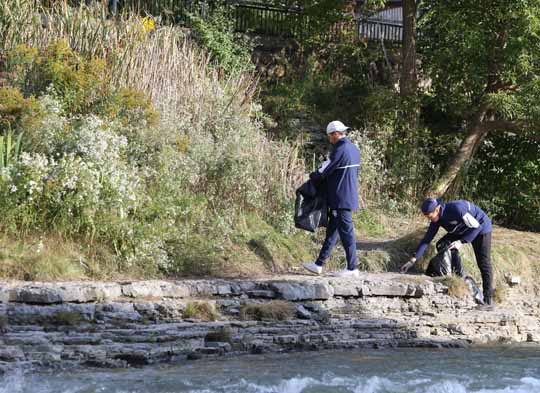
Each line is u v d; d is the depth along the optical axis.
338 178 23.55
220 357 18.67
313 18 40.38
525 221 37.03
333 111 37.91
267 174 29.56
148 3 39.66
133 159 26.12
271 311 20.53
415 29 38.34
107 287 19.28
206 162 28.00
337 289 22.27
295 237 27.56
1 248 20.98
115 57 30.27
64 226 22.22
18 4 30.31
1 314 17.41
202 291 20.88
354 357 19.58
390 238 30.34
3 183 21.81
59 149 24.12
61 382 15.24
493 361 19.89
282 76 40.34
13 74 28.08
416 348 21.77
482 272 25.06
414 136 35.91
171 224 24.39
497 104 34.28
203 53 35.06
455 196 36.03
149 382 15.51
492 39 35.41
